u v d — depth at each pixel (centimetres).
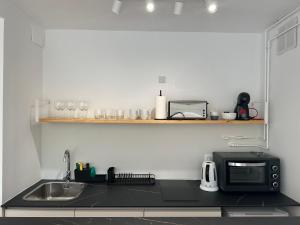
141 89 244
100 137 243
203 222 124
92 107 243
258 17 205
